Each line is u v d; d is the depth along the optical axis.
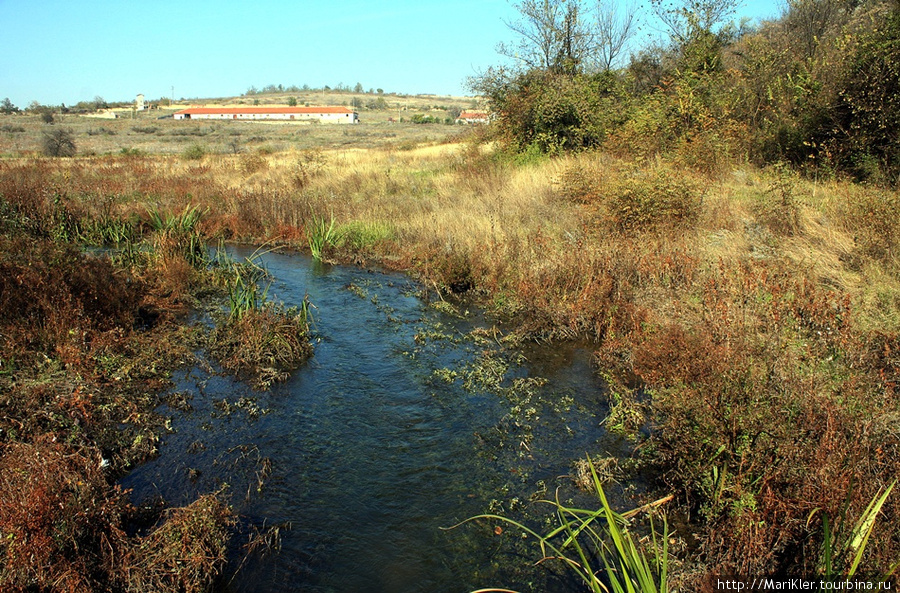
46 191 13.55
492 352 7.22
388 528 4.25
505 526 4.27
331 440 5.37
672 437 4.80
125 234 12.35
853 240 7.98
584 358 7.18
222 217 14.27
